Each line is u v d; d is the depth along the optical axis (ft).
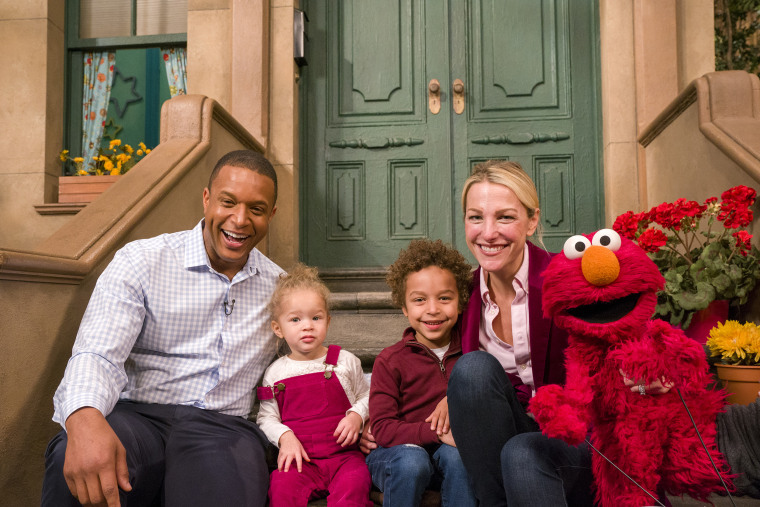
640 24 10.35
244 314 5.45
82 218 6.31
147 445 4.61
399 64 11.64
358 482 4.73
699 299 6.54
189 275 5.25
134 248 5.16
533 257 4.75
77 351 4.53
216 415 5.08
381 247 11.48
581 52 11.27
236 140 9.75
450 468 4.50
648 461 3.67
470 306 5.03
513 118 11.36
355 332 8.50
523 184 4.64
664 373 3.55
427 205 11.46
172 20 12.57
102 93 12.54
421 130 11.53
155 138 12.42
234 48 10.94
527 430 4.52
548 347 4.55
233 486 4.54
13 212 11.52
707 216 6.93
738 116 7.52
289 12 11.21
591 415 3.82
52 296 5.15
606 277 3.58
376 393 5.09
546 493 3.81
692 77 10.34
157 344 5.15
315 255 11.55
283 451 4.99
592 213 11.05
